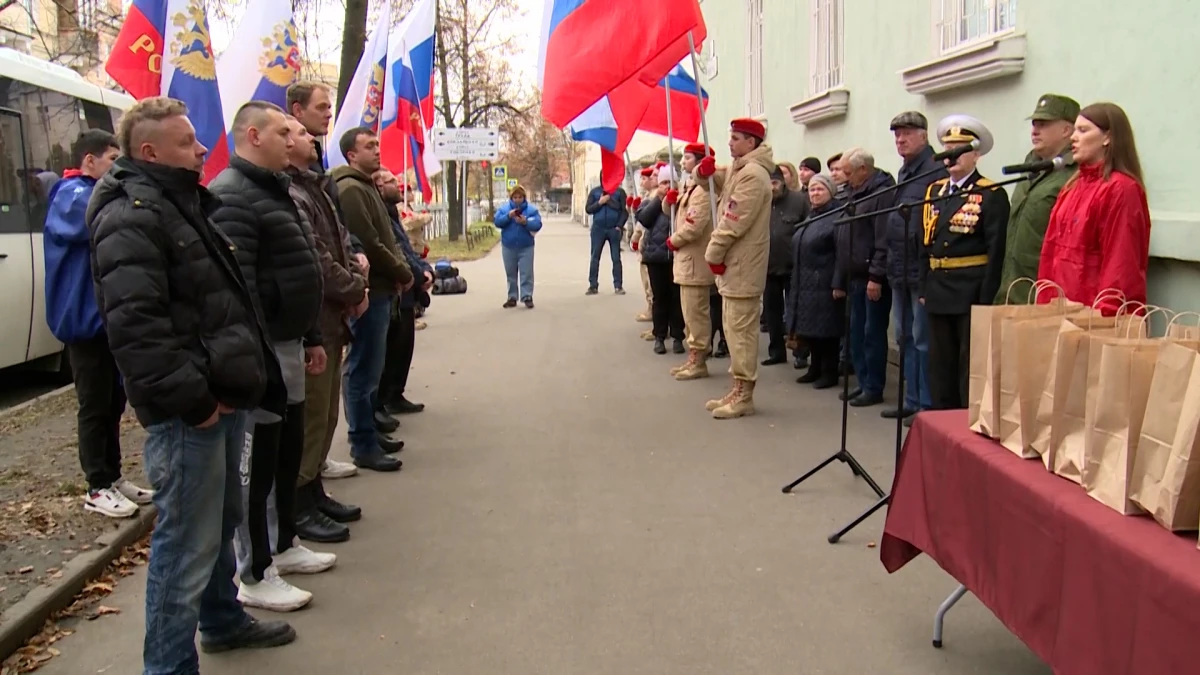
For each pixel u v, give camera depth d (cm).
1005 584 273
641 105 782
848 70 942
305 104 437
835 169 730
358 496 511
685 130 946
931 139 768
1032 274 494
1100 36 555
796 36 1105
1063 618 244
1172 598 204
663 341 931
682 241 766
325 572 409
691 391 754
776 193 821
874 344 669
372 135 535
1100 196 390
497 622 359
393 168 1032
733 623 354
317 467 445
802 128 1093
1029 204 495
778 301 836
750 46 1336
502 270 1983
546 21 750
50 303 448
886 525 345
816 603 369
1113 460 241
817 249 711
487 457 582
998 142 673
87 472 464
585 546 433
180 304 277
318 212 426
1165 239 486
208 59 480
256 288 343
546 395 756
